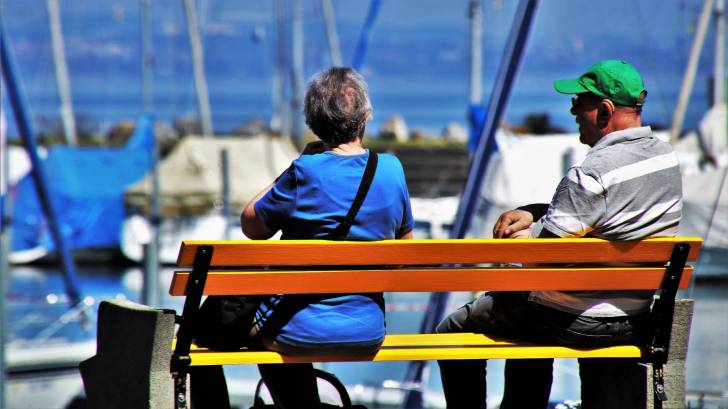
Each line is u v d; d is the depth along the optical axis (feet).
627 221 45.65
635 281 46.88
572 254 45.98
